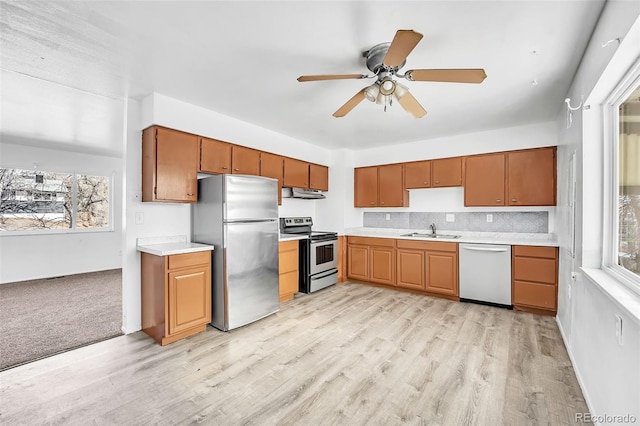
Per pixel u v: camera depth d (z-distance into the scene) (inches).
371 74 91.7
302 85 100.2
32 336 110.1
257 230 125.6
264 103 117.3
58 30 70.8
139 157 115.5
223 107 122.0
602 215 77.4
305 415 68.1
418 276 163.2
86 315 132.1
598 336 66.4
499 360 91.7
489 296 142.6
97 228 226.1
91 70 91.1
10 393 76.4
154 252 103.3
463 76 70.2
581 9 61.9
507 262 138.2
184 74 93.2
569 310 97.2
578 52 78.3
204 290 113.3
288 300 154.7
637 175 62.9
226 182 114.4
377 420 66.4
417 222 189.0
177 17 65.8
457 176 162.1
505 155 148.6
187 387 78.7
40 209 203.5
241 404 71.9
